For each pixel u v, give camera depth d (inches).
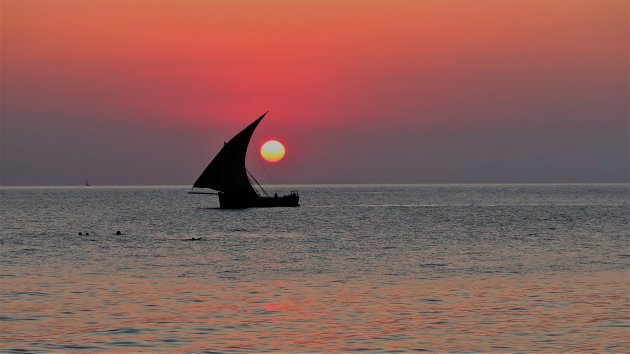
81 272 7391.7
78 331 4694.9
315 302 5659.5
